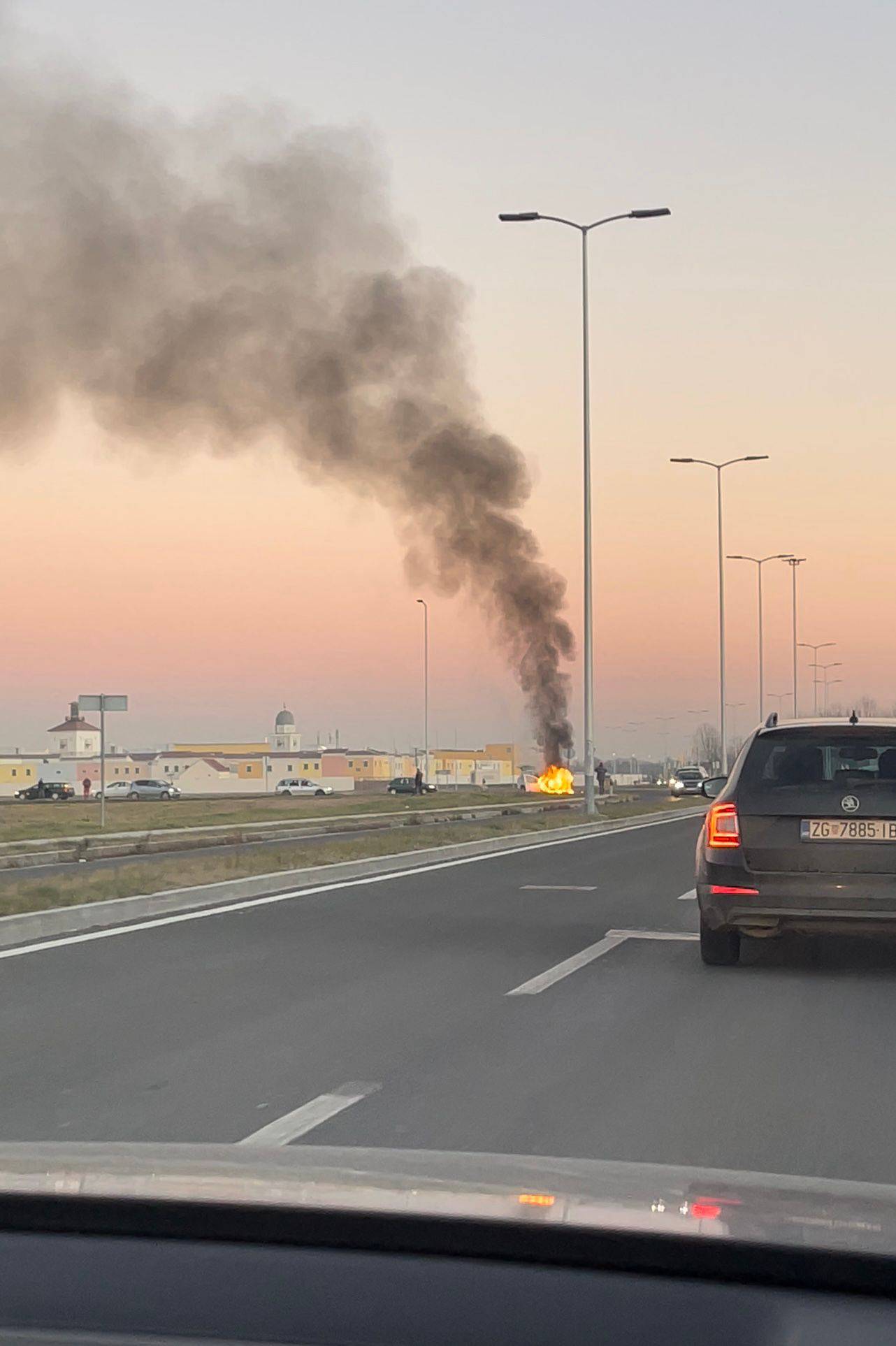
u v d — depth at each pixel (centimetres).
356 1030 1102
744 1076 941
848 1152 752
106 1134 788
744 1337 263
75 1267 289
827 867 1334
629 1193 325
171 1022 1139
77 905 1830
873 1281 277
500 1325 266
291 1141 773
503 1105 859
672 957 1499
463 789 13712
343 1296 277
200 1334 262
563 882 2434
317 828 4659
